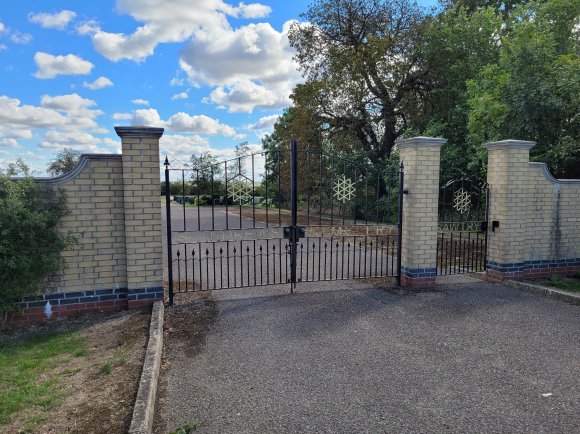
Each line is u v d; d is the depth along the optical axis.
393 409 3.44
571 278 7.84
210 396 3.64
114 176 5.73
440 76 18.56
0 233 4.83
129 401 3.40
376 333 5.15
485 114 12.16
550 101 10.02
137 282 5.88
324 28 20.80
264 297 6.69
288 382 3.89
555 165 10.51
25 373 3.95
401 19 20.14
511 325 5.44
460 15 18.84
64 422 3.11
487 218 7.85
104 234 5.77
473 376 4.03
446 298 6.65
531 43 11.29
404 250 7.41
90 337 4.90
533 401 3.57
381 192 18.22
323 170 18.58
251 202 6.88
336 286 7.36
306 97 19.38
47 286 5.54
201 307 6.16
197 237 14.05
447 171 15.12
